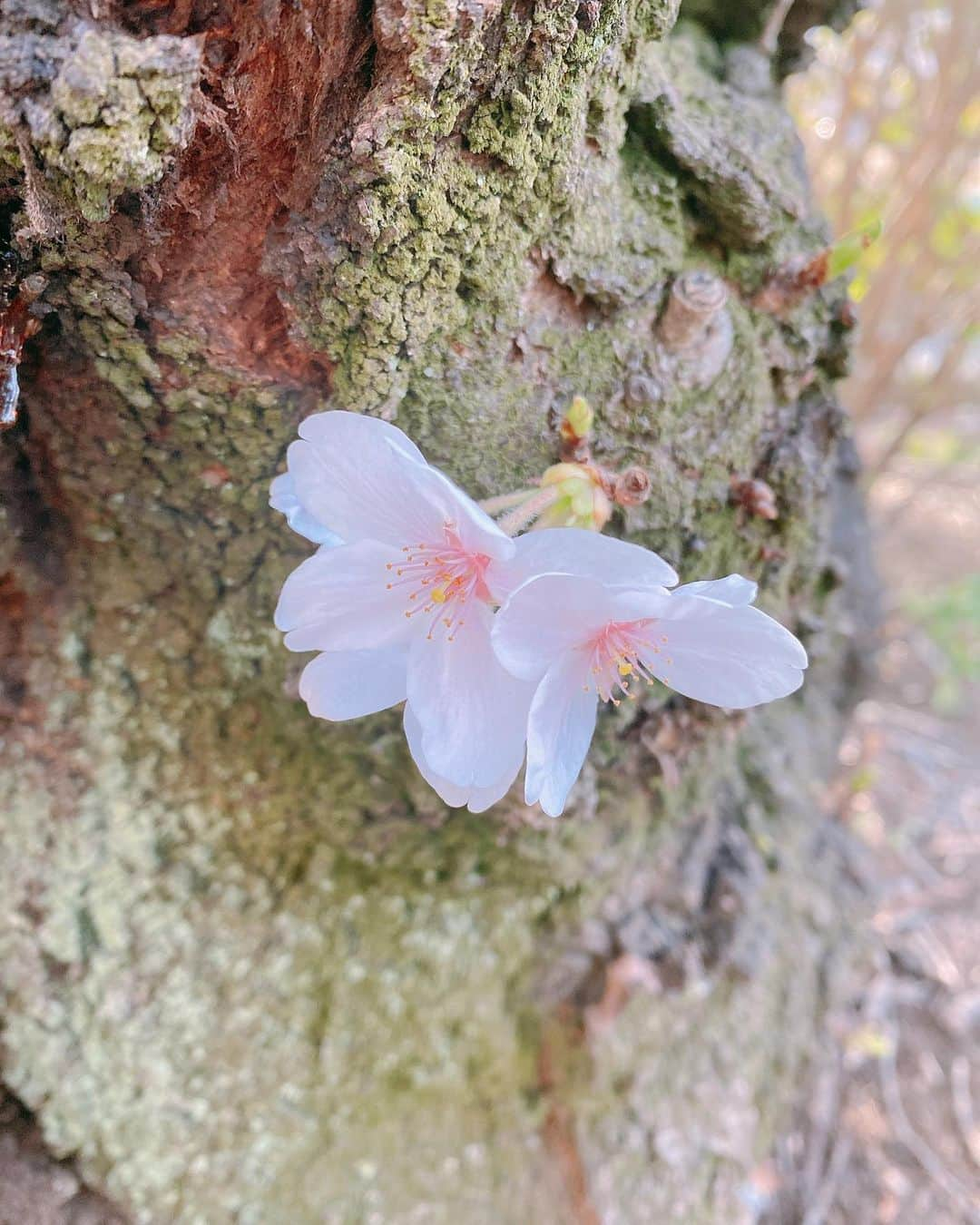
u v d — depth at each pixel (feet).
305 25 0.24
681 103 0.35
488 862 0.43
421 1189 0.45
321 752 0.39
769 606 0.42
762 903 0.56
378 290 0.28
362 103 0.25
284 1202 0.43
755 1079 0.53
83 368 0.30
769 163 0.36
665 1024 0.49
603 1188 0.47
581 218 0.31
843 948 0.63
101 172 0.23
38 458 0.34
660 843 0.50
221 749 0.40
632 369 0.34
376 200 0.26
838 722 0.71
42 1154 0.41
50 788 0.40
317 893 0.43
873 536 0.78
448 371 0.31
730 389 0.36
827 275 0.35
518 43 0.25
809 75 0.95
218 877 0.42
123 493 0.34
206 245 0.27
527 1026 0.48
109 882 0.41
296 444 0.26
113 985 0.41
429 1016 0.45
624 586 0.25
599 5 0.26
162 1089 0.42
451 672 0.28
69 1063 0.41
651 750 0.41
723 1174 0.49
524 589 0.25
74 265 0.27
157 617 0.38
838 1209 0.55
